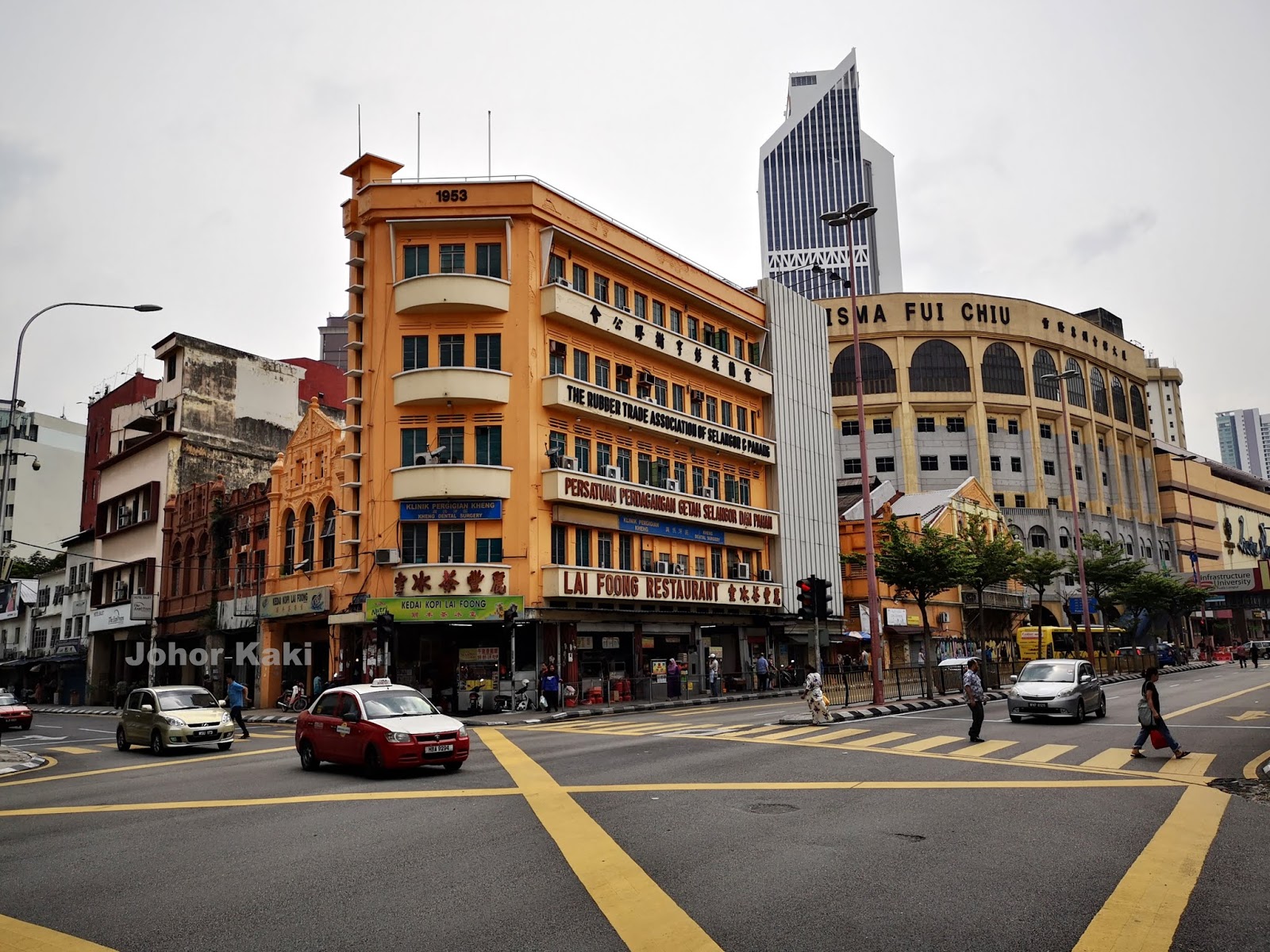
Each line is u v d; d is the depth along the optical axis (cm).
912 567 3659
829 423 5528
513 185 3759
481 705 3353
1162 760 1634
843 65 15712
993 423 8619
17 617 7062
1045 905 755
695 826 1070
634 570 4059
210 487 4931
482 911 758
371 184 3762
